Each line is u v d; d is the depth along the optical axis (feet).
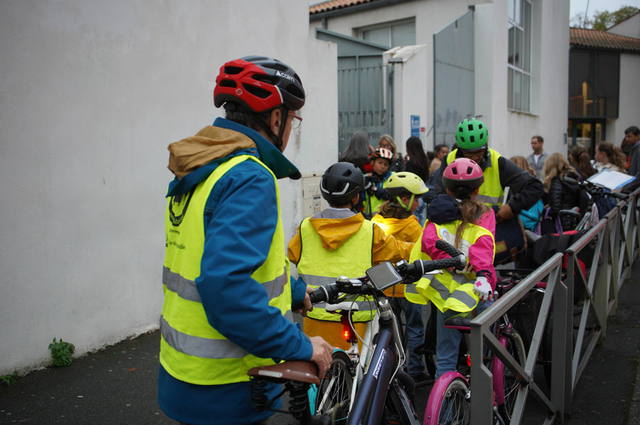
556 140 66.03
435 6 43.83
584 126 98.12
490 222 10.79
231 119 6.15
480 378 7.12
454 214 10.55
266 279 5.53
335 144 26.22
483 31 42.42
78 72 13.53
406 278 8.09
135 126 15.12
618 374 13.94
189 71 16.76
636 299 20.66
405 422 8.21
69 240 13.55
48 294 13.15
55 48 12.98
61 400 11.81
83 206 13.84
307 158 24.44
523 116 52.65
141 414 11.40
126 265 15.11
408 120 31.35
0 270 12.14
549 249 13.76
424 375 13.51
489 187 14.97
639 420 11.49
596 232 13.79
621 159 30.63
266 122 6.15
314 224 10.44
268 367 5.34
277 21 20.74
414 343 13.67
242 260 4.91
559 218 22.22
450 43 38.63
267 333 4.99
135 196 15.26
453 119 39.52
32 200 12.67
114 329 14.88
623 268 22.74
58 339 13.47
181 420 5.52
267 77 6.05
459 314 10.28
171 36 16.06
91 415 11.28
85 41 13.65
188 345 5.42
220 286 4.81
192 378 5.40
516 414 9.27
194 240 5.41
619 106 98.12
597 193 21.52
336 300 8.04
